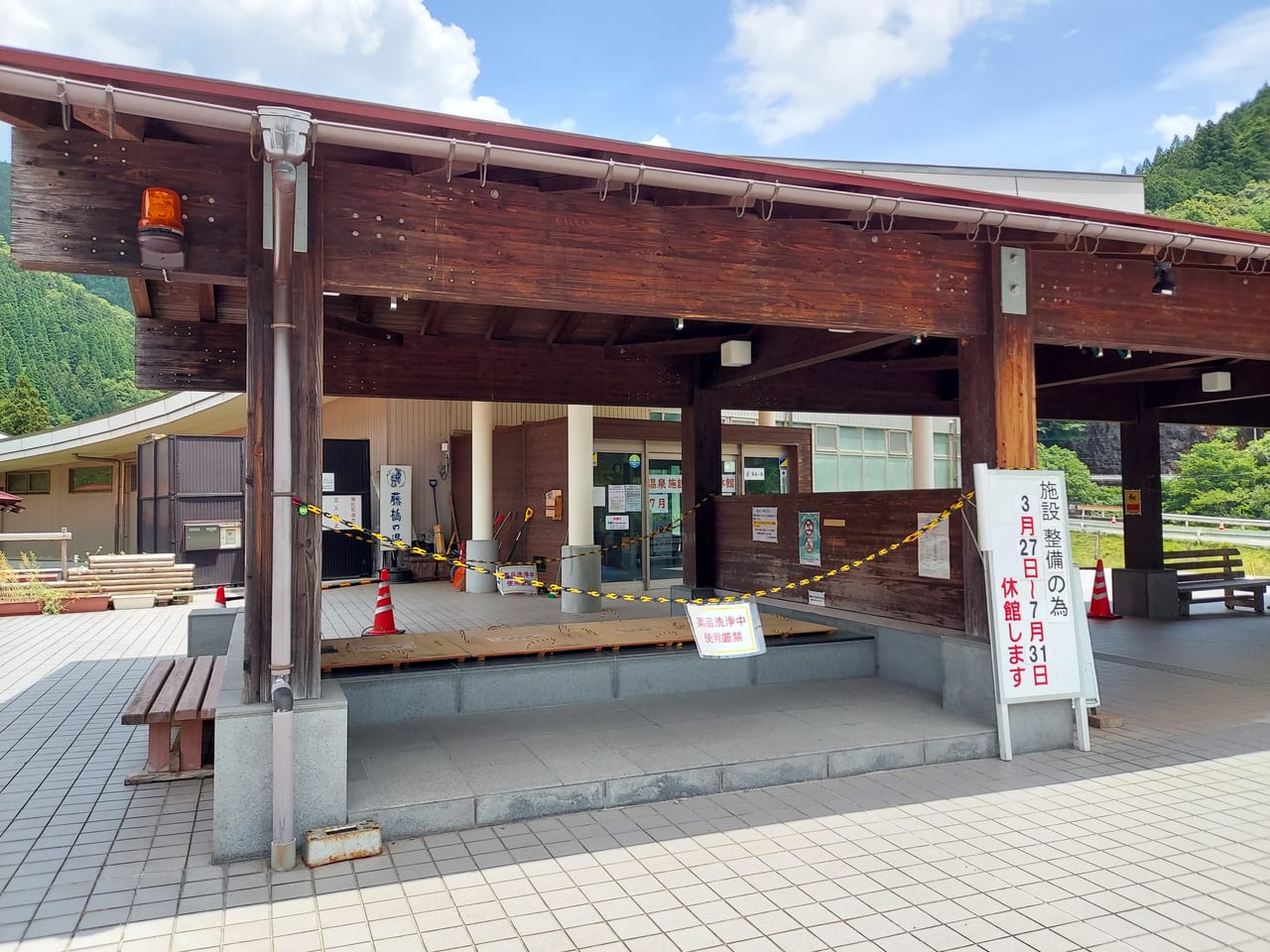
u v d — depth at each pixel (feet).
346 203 13.34
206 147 12.75
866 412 31.48
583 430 38.52
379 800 13.34
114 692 23.99
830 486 57.88
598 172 12.76
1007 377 17.89
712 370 29.17
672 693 20.89
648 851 12.62
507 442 50.72
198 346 23.84
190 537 51.70
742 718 18.42
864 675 22.94
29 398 164.04
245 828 12.37
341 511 54.19
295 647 12.85
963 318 17.74
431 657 19.48
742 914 10.68
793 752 15.93
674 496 47.26
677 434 46.78
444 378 26.23
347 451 54.65
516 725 17.90
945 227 16.55
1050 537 17.75
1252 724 19.85
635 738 16.88
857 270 16.79
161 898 11.13
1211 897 11.10
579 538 38.47
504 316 24.93
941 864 12.16
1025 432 18.08
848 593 25.17
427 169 13.15
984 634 18.60
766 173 13.76
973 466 18.22
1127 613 38.88
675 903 10.96
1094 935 10.14
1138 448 38.88
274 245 12.32
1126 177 64.23
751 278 15.84
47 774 16.65
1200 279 19.85
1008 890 11.35
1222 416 38.50
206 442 52.85
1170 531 83.35
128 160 12.37
